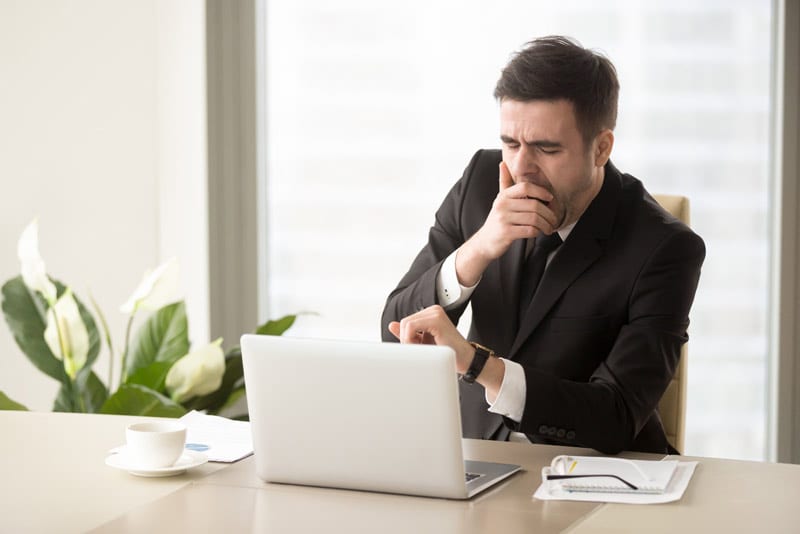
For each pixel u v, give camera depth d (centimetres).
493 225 239
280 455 184
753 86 407
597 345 242
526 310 253
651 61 412
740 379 418
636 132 415
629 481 184
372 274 439
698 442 421
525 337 248
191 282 434
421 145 431
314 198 441
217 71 430
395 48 430
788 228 401
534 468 199
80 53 431
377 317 440
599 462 199
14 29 433
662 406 281
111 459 198
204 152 428
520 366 212
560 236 250
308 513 167
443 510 169
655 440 248
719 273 415
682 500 176
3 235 437
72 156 434
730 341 417
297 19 437
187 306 434
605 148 241
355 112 436
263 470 186
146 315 434
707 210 413
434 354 170
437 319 209
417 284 256
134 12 429
